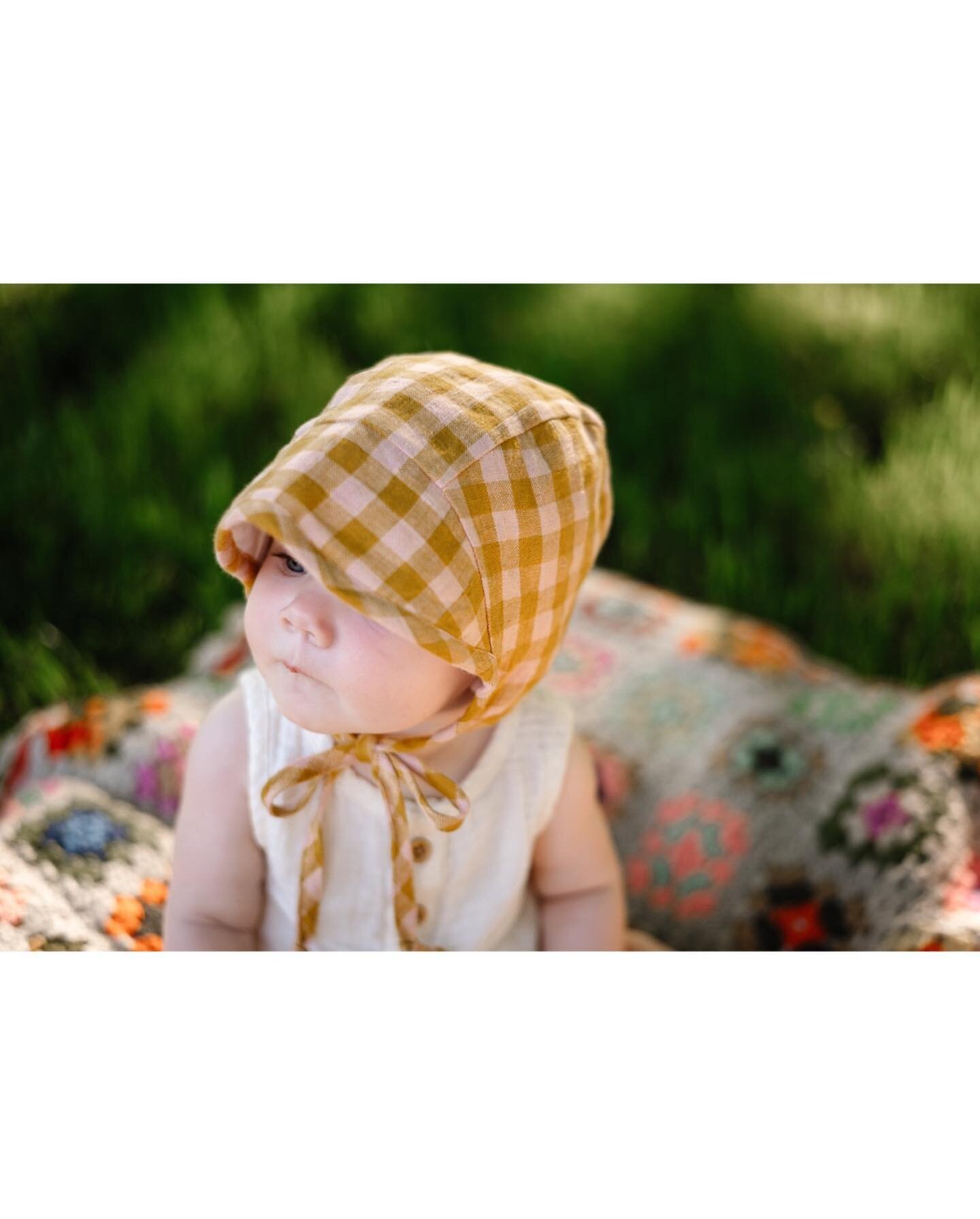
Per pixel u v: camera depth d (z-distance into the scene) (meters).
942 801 1.74
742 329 3.15
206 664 2.09
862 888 1.73
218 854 1.42
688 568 2.63
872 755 1.87
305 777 1.31
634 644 2.15
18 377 2.77
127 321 2.99
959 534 2.50
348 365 2.99
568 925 1.56
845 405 2.98
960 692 1.89
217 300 3.03
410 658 1.16
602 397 2.98
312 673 1.17
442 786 1.29
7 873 1.52
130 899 1.55
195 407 2.77
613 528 2.68
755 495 2.73
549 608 1.25
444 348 3.06
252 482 1.16
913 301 3.19
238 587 2.43
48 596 2.36
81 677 2.25
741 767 1.90
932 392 2.97
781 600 2.52
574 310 3.22
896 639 2.42
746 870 1.81
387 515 1.11
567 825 1.50
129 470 2.61
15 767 1.87
